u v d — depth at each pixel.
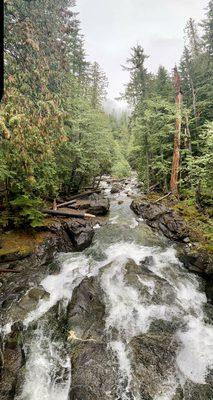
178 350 6.58
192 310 8.30
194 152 22.19
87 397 5.37
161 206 17.47
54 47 18.48
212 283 9.46
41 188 14.57
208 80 23.56
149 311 8.09
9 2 10.63
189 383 5.78
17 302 8.26
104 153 24.16
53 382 5.84
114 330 7.27
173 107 20.30
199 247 11.57
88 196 23.30
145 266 10.87
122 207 20.55
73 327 7.33
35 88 12.18
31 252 11.20
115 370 5.97
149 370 5.99
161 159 21.94
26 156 10.05
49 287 9.27
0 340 6.85
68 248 12.84
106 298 8.59
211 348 6.71
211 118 23.14
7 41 11.01
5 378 5.83
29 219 12.87
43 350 6.66
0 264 10.18
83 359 6.27
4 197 13.84
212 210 15.09
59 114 10.80
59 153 19.55
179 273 10.48
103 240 13.91
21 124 9.30
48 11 19.08
